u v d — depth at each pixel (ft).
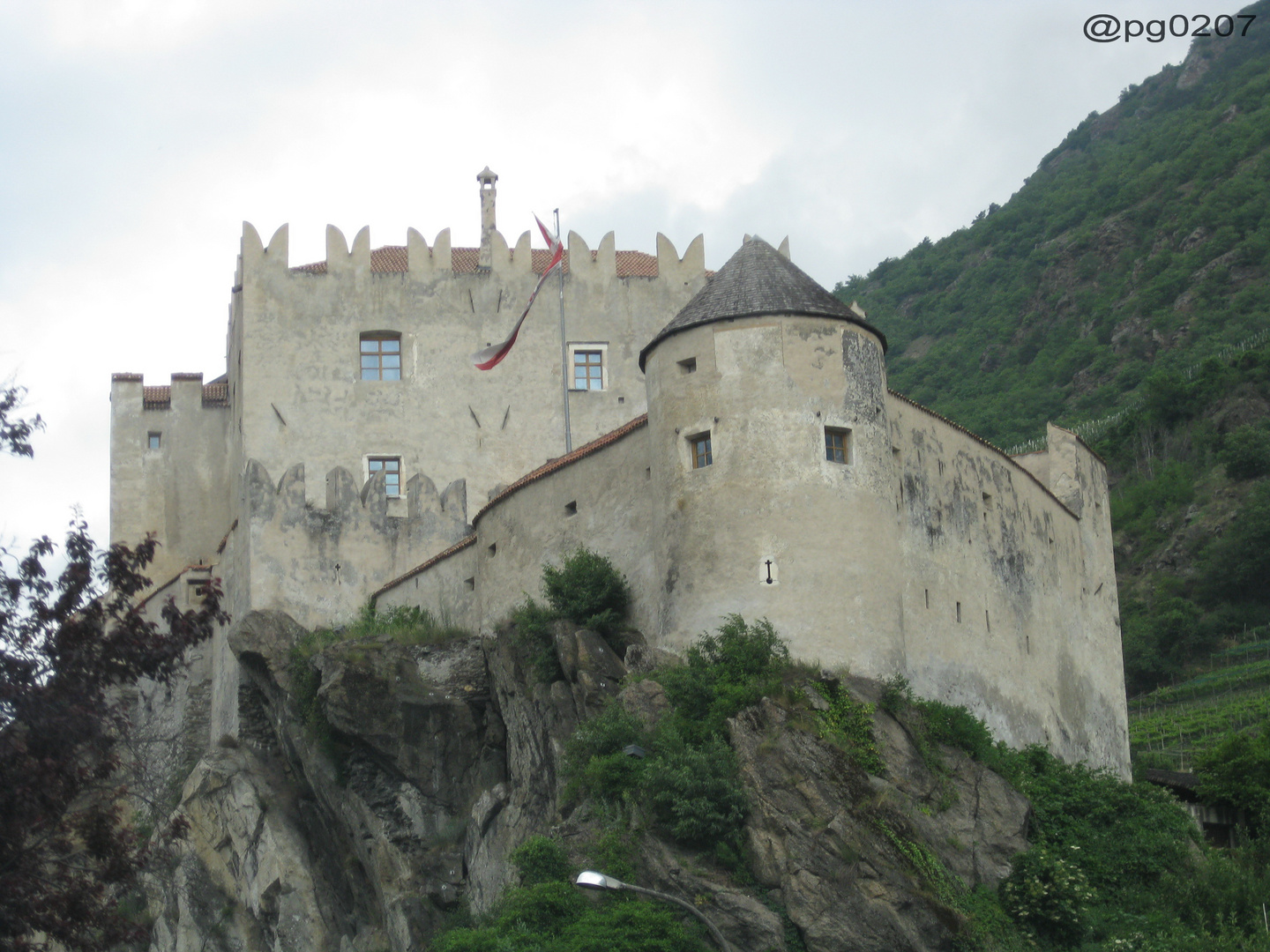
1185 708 280.92
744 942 108.17
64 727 89.56
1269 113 528.22
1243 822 149.28
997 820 124.06
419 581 173.27
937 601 143.43
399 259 207.41
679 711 123.24
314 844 165.89
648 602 139.13
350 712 155.22
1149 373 434.30
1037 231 555.28
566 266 204.85
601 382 202.08
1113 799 133.39
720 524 131.23
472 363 199.82
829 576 129.08
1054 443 188.14
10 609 91.97
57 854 95.20
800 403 132.87
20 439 93.30
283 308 197.98
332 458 194.59
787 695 121.80
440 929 141.49
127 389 228.43
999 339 497.87
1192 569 347.56
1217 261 473.26
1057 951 116.37
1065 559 176.14
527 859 116.16
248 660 176.86
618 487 145.79
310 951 160.15
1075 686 171.22
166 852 99.81
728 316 135.64
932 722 129.39
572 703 135.03
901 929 110.11
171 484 226.38
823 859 112.06
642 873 112.78
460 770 152.87
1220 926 119.65
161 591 209.46
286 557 180.04
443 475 195.93
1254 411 380.99
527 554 154.71
